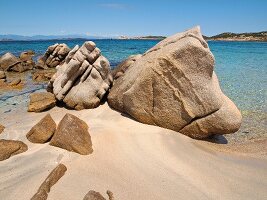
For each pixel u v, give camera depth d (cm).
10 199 578
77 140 787
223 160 820
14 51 5191
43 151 777
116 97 1138
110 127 957
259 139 1034
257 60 3541
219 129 952
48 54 2900
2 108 1305
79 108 1195
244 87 1844
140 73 1004
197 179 700
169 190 644
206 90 937
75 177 662
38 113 1194
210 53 920
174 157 802
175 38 1023
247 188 677
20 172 682
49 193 593
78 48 1319
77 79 1220
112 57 3659
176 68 932
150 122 1002
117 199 598
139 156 787
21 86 1839
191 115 948
